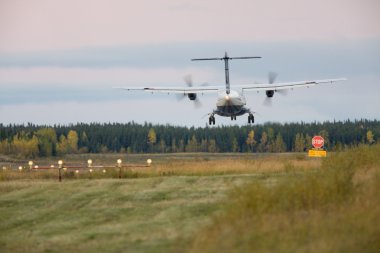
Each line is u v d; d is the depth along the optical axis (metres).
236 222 62.91
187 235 66.25
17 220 84.38
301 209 70.12
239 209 67.75
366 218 62.06
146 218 80.94
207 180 113.00
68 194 102.56
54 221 82.81
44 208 92.12
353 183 83.19
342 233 57.91
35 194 103.88
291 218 64.06
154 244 64.19
